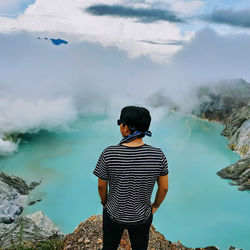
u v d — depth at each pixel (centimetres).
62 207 1052
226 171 1266
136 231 212
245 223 971
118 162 183
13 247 423
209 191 1156
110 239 228
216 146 1549
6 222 901
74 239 434
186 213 1025
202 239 898
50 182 1205
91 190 1174
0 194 1016
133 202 194
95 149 1519
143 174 185
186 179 1240
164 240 468
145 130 189
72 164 1357
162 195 208
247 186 1162
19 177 1213
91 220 470
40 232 800
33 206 1044
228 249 854
